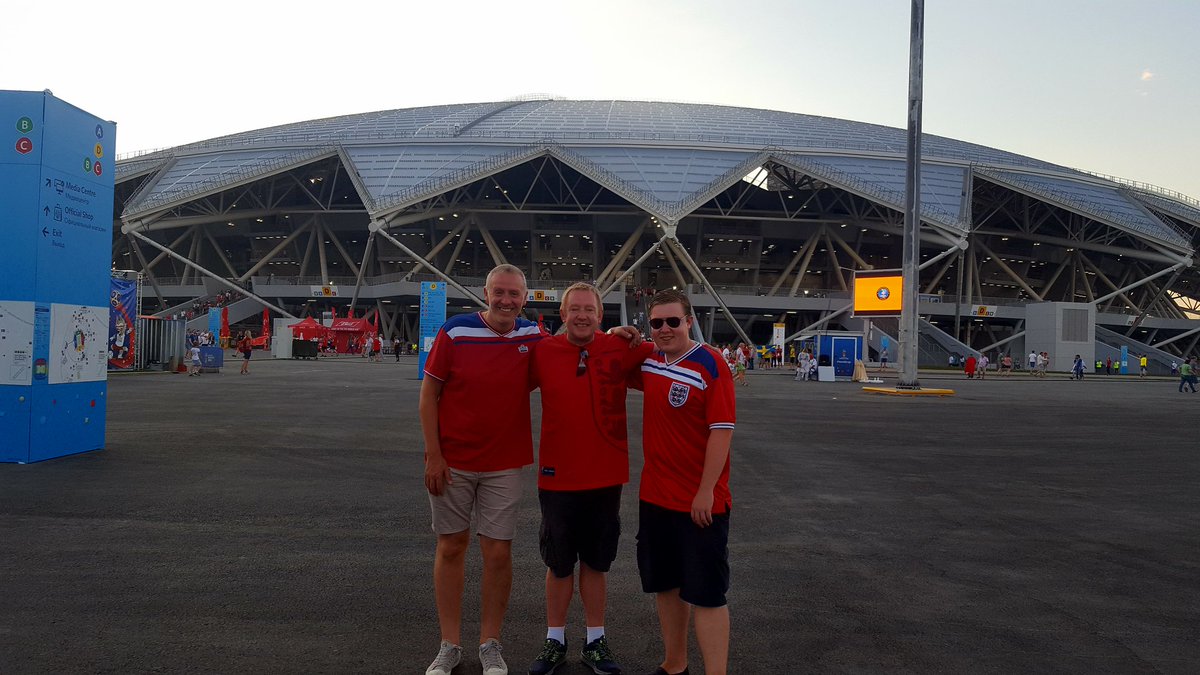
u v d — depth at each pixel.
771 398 23.66
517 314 4.07
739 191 62.75
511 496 3.92
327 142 59.81
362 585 4.98
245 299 65.19
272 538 6.11
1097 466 10.95
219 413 15.10
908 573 5.54
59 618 4.24
